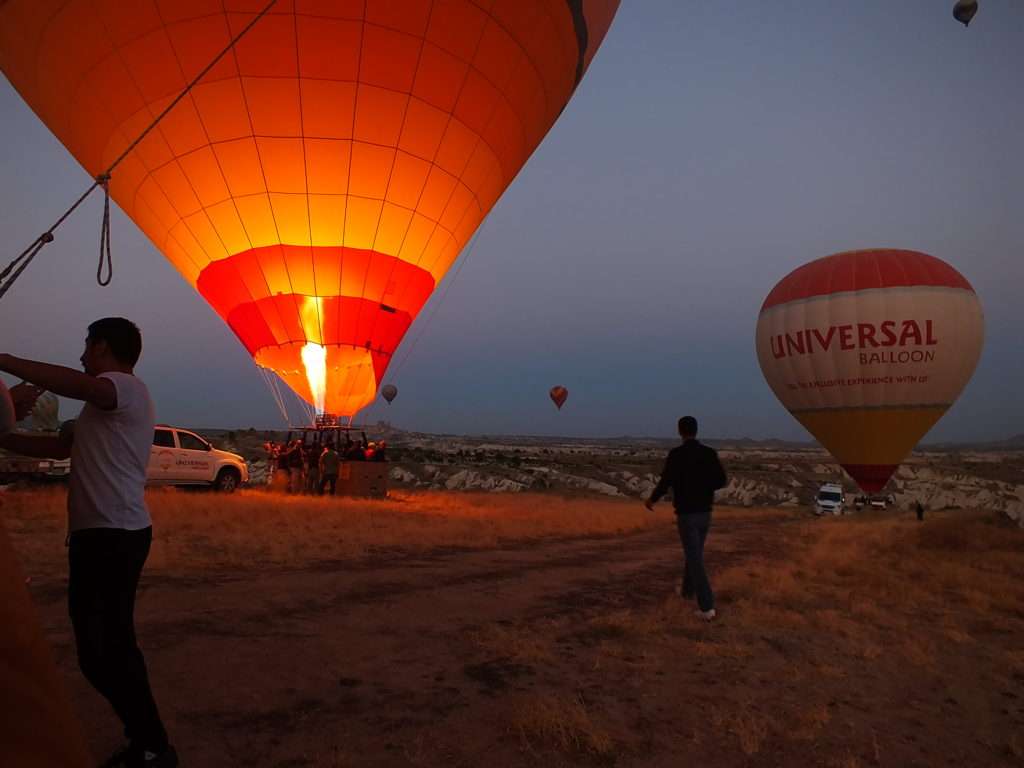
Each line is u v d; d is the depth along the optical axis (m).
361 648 4.54
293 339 13.70
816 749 3.37
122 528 2.64
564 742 3.23
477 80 12.97
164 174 12.74
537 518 14.79
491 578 7.35
